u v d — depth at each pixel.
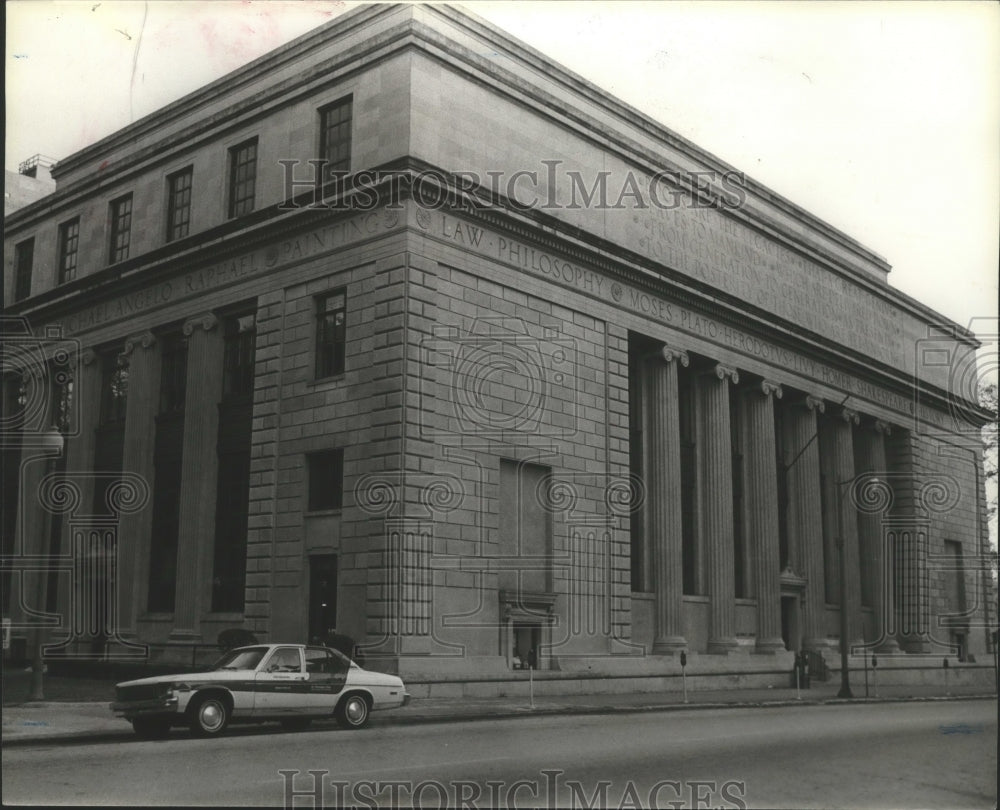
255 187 34.38
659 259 36.75
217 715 17.75
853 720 22.30
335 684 19.06
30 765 13.88
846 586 43.66
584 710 24.73
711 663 37.22
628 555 34.19
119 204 39.69
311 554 30.00
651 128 37.47
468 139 31.11
